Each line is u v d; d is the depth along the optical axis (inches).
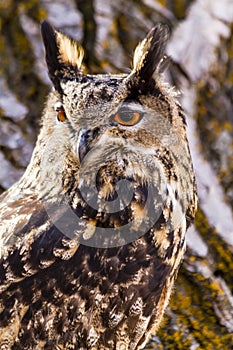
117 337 439.2
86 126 437.7
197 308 564.7
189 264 589.9
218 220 627.5
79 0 739.4
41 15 727.1
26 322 423.2
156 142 443.8
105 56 701.9
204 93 714.2
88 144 435.2
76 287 429.7
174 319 555.2
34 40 710.5
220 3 764.0
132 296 437.1
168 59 470.3
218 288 579.8
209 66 723.4
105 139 438.6
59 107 447.2
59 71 451.8
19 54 702.5
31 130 652.7
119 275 435.8
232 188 668.7
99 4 735.1
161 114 440.1
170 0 753.0
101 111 435.8
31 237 433.7
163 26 448.1
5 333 421.7
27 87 681.6
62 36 458.0
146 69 434.9
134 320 440.5
